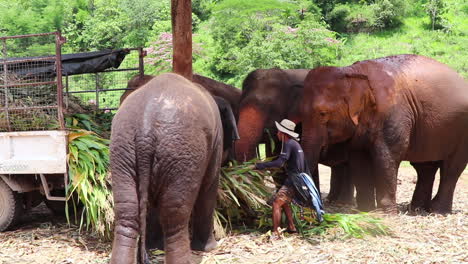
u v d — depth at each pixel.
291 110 8.70
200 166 3.97
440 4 38.72
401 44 34.31
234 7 28.48
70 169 5.57
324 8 38.84
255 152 8.59
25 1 37.16
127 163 3.82
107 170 5.57
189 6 7.08
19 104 6.25
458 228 6.41
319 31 24.72
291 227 5.91
